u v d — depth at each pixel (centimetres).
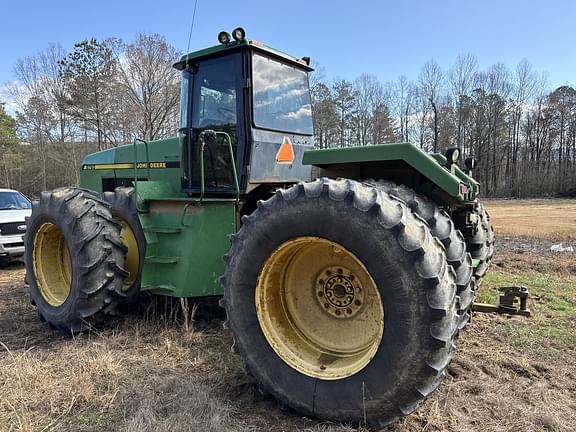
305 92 466
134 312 433
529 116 4547
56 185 3222
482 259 423
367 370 227
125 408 258
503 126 4328
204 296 394
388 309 220
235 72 394
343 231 233
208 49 402
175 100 2253
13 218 784
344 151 312
